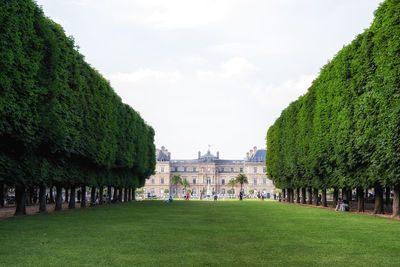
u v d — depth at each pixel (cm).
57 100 3206
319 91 4378
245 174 17375
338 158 3741
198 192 18100
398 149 2789
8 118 2480
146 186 17812
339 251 1359
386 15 2920
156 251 1332
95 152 4288
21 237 1664
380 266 1114
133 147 6244
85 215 3091
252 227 2152
